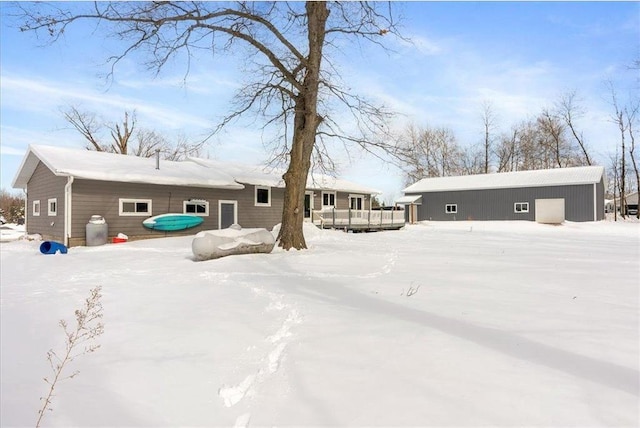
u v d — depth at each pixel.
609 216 41.62
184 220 17.59
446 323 3.98
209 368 3.17
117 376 3.08
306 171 11.52
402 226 26.45
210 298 5.35
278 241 11.54
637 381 2.70
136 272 7.92
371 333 3.74
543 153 45.44
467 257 9.40
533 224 28.30
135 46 10.83
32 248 14.30
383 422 2.31
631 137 37.50
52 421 2.52
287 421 2.40
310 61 11.31
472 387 2.67
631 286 5.75
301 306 4.76
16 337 4.04
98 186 15.23
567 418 2.28
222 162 23.44
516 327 3.82
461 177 36.22
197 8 10.64
